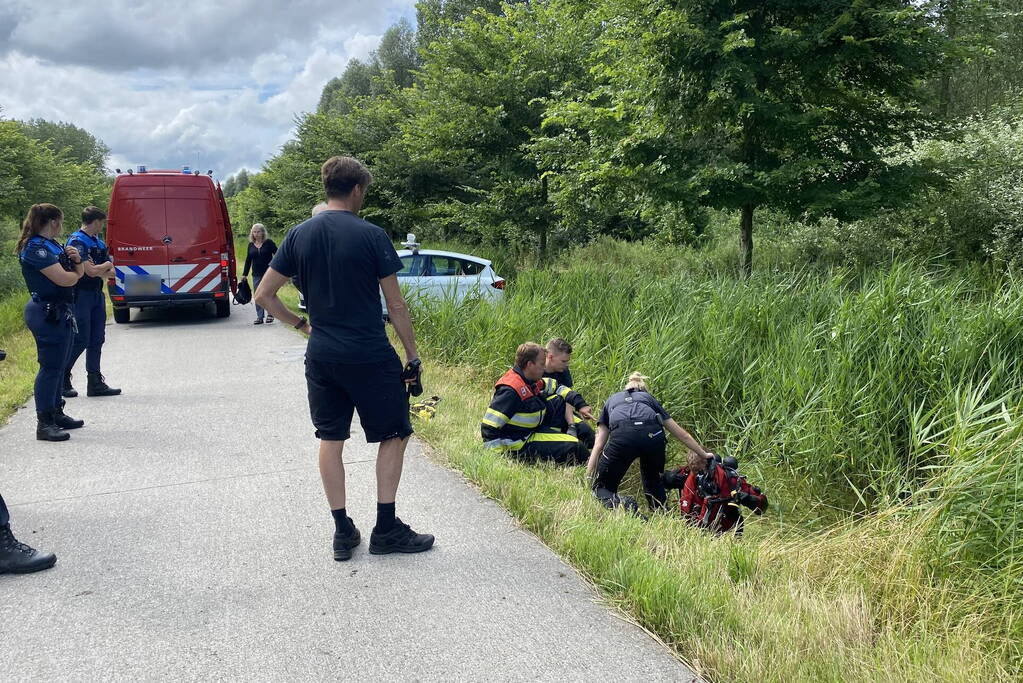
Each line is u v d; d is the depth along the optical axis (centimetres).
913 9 984
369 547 362
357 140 2423
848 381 552
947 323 580
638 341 732
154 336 1191
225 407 689
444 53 1683
